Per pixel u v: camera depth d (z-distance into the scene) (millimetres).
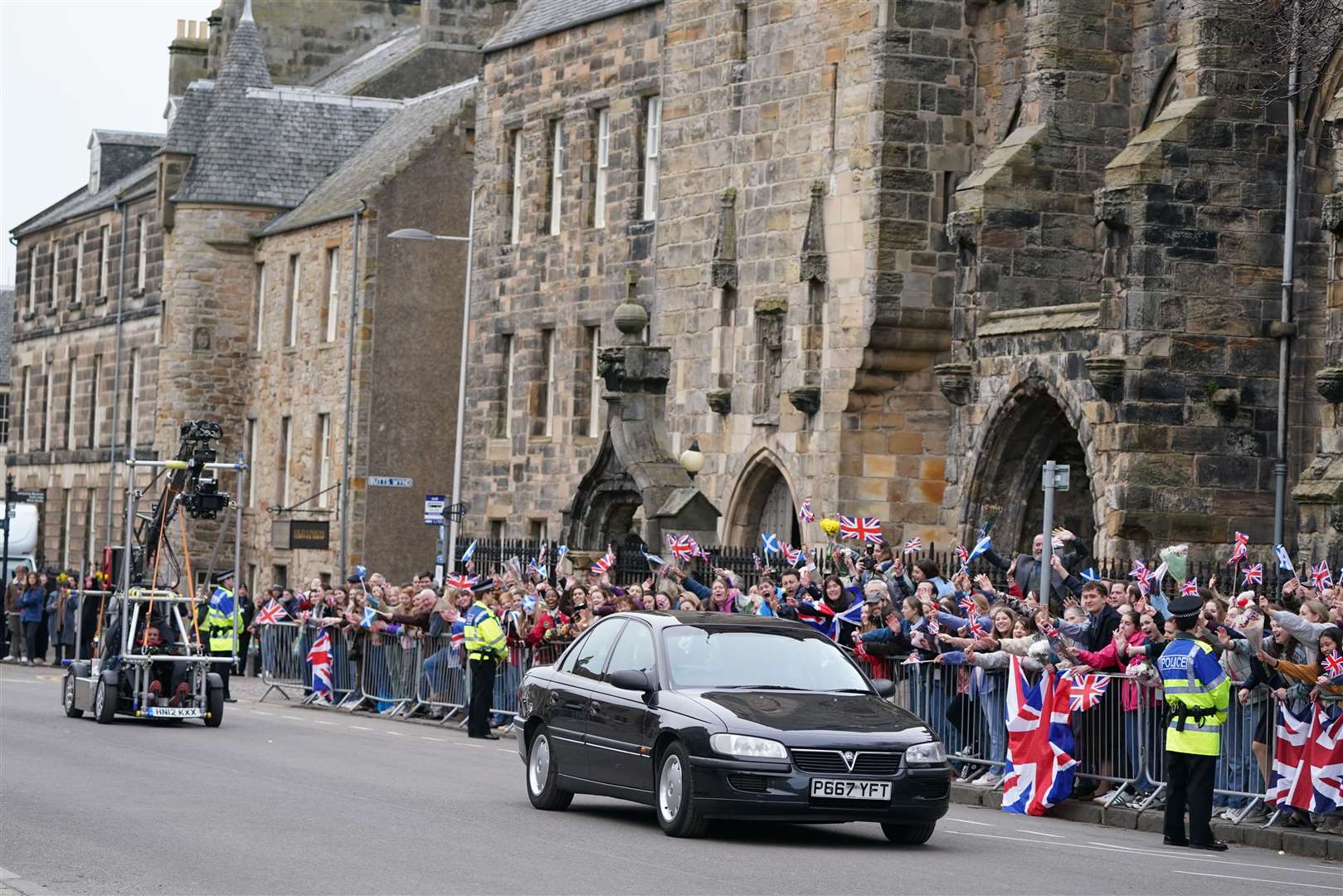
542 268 112312
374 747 62656
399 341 129125
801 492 85250
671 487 81125
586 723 44969
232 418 144000
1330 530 60906
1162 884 37156
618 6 105438
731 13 91625
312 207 137250
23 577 124062
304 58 171750
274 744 62344
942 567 77438
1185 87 70688
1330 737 44812
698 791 40812
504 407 117125
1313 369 70125
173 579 80125
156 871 35281
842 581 61094
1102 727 50406
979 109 83188
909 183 82188
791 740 40438
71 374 169125
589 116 108875
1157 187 68875
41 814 42938
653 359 83438
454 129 130000
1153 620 47062
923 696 55656
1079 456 77188
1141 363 68625
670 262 95188
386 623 79375
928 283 82188
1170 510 68688
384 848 38562
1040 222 76750
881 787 40469
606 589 68750
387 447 128875
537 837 40844
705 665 43656
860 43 83438
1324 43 68250
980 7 83188
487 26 155375
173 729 67875
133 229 159250
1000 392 75188
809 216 85250
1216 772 47812
